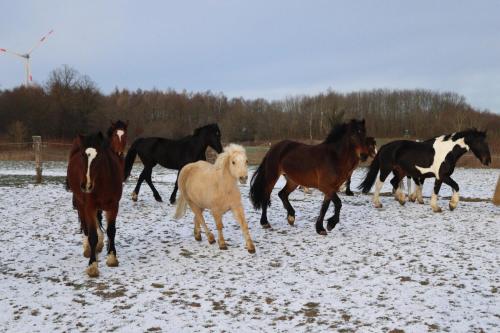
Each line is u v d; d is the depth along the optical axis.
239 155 6.29
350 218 9.28
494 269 5.74
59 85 57.19
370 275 5.61
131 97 75.25
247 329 4.16
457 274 5.58
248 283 5.41
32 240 7.53
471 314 4.38
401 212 9.95
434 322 4.22
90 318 4.45
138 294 5.07
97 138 5.39
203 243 7.29
